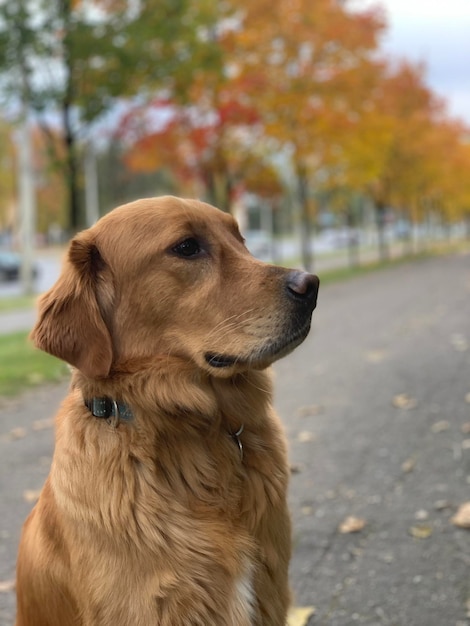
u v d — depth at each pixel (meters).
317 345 2.76
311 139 4.91
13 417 1.86
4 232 18.72
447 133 9.09
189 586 0.69
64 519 0.72
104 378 0.75
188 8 3.14
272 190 5.23
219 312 0.78
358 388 1.97
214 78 4.04
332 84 4.68
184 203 0.82
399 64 7.11
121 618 0.69
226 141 4.55
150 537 0.70
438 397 1.78
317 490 1.27
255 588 0.74
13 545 1.15
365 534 1.11
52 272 9.42
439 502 1.18
